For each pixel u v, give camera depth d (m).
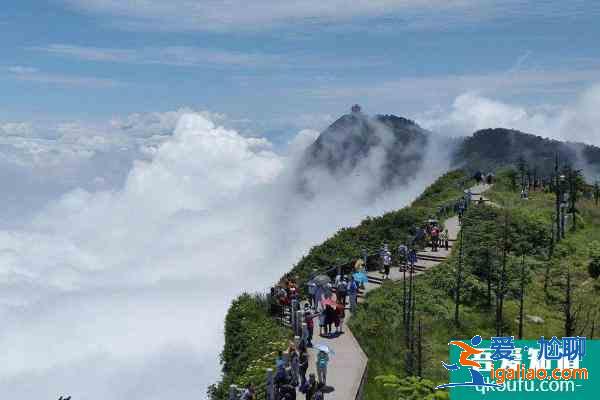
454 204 54.75
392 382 18.28
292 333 30.23
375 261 41.44
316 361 25.98
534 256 43.34
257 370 26.11
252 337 30.72
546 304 37.47
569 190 60.44
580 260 42.75
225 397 26.14
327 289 32.94
